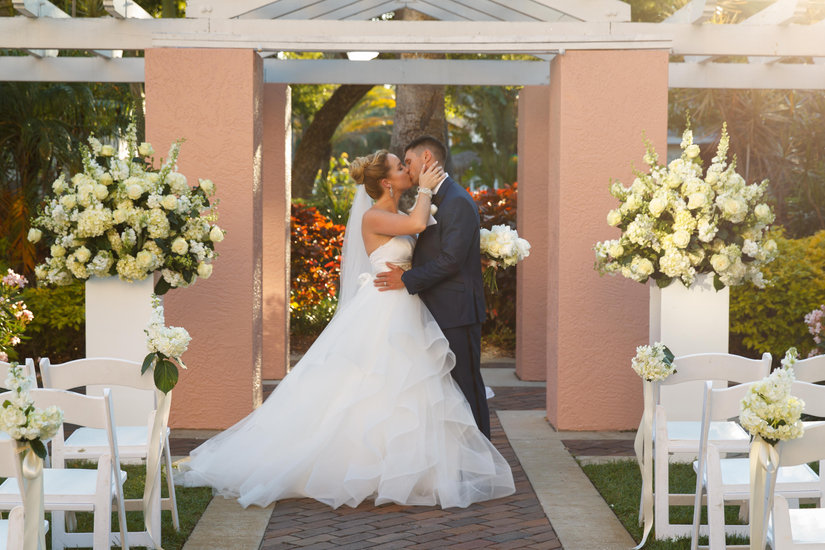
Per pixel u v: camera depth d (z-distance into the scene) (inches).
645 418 156.2
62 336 335.3
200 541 157.8
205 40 248.4
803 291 316.2
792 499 154.6
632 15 537.3
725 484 137.7
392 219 195.6
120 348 205.0
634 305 250.5
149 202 193.2
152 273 205.2
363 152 1455.5
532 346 341.1
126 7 251.0
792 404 104.0
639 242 194.4
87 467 199.2
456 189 201.5
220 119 250.2
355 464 181.3
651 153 201.5
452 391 193.0
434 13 310.5
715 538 136.6
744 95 484.4
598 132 248.7
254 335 254.1
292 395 191.3
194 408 251.6
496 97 1109.7
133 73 318.7
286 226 354.6
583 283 250.4
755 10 412.5
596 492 189.0
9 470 107.3
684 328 207.6
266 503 180.1
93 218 189.2
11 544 105.2
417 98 470.3
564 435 246.5
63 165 380.5
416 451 181.2
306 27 249.6
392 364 187.0
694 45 255.3
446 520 170.6
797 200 480.7
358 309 196.1
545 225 339.0
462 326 200.4
